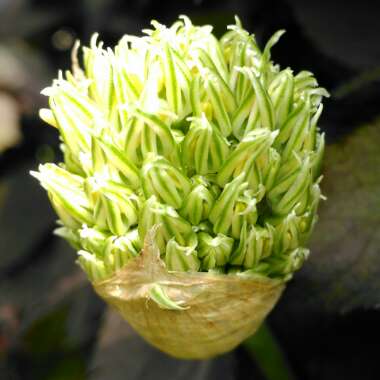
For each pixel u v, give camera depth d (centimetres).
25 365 24
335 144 19
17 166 26
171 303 15
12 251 25
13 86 27
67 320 23
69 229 17
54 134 26
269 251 16
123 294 16
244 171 15
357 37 20
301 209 16
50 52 29
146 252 15
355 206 18
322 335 19
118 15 25
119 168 15
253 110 15
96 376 20
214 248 15
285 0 21
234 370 20
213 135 15
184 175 15
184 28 16
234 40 16
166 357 20
